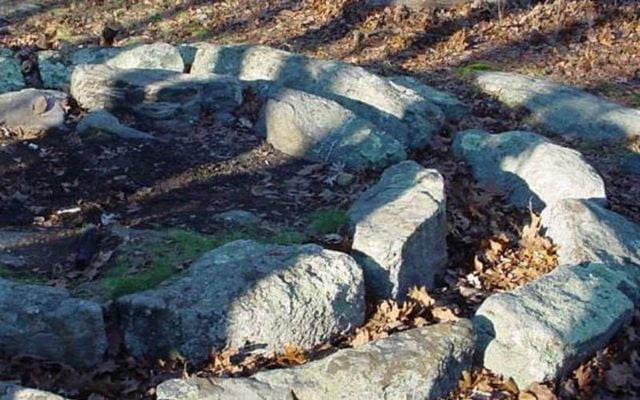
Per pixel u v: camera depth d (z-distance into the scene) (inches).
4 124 277.6
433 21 409.1
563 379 186.1
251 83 309.4
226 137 284.5
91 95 291.0
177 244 216.1
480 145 274.5
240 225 232.4
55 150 268.2
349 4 426.9
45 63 324.5
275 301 187.6
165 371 183.3
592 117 312.8
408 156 284.4
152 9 433.4
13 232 226.8
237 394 165.0
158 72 299.7
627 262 220.1
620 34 403.2
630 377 190.4
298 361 186.5
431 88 331.6
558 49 387.5
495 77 346.6
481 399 178.9
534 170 256.2
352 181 260.4
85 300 186.2
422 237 212.8
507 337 185.5
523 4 431.2
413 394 171.2
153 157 268.7
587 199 245.0
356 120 274.8
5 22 412.2
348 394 167.9
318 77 308.7
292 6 435.2
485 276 224.5
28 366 180.9
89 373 181.8
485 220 246.5
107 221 234.4
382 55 380.8
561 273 204.8
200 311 184.2
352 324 197.3
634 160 292.7
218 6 436.8
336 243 221.9
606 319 194.5
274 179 262.5
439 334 180.7
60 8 432.5
